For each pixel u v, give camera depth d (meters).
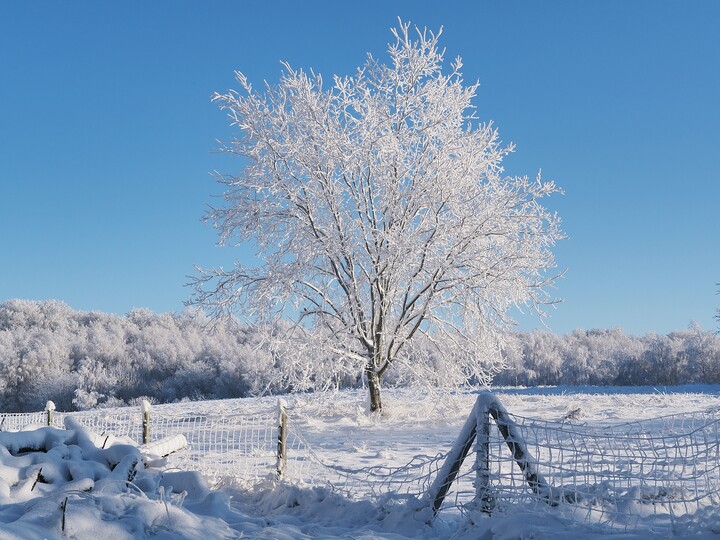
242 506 6.86
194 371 62.66
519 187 19.16
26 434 6.93
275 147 19.03
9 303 72.88
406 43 20.11
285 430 8.18
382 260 18.28
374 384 19.22
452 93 19.98
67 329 72.12
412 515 5.60
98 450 6.88
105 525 4.20
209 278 19.47
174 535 4.41
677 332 70.25
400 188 19.69
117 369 64.62
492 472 5.41
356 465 9.77
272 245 19.53
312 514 6.34
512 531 4.57
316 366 19.20
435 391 19.83
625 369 67.25
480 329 19.55
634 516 4.73
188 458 9.69
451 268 18.83
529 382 65.88
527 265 18.61
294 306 19.11
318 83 19.69
